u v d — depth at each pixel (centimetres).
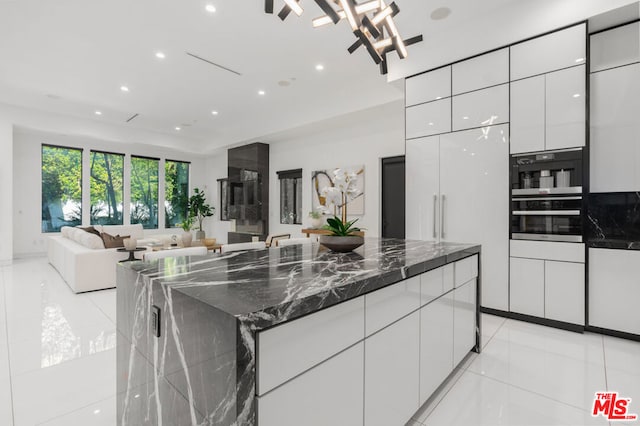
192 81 520
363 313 129
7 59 447
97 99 605
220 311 88
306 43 402
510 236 332
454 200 369
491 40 338
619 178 294
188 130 843
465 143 360
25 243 745
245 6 331
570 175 298
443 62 374
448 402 192
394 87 467
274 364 92
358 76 498
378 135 585
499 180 338
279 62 452
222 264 166
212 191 1034
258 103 623
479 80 349
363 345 129
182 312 107
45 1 323
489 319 333
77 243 534
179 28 371
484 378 219
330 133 666
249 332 85
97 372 226
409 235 405
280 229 776
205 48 416
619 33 291
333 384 114
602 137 301
